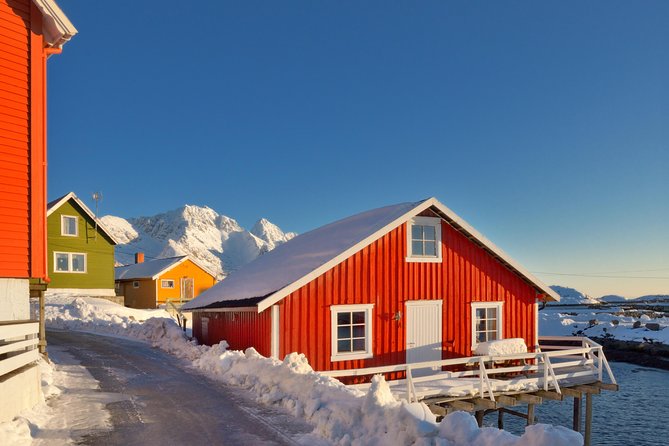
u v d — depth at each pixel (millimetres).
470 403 12750
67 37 10750
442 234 16688
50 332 26141
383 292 15398
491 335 17344
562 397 14258
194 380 12812
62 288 39156
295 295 14023
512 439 5762
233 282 20625
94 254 41031
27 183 10148
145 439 7672
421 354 15805
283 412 9375
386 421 7180
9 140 9977
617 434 20812
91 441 7555
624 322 53656
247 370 12375
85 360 16406
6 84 10016
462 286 16859
